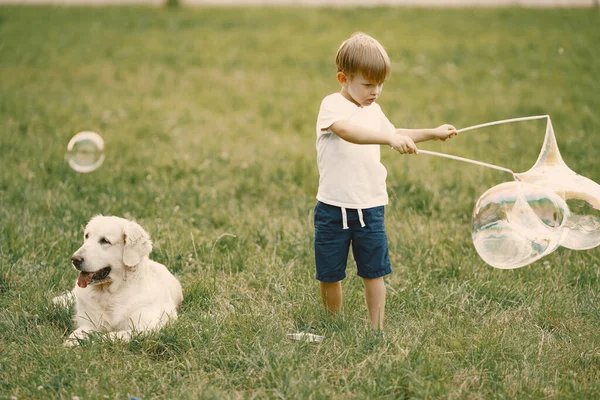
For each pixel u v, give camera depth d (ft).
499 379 10.96
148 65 43.45
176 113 33.12
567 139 27.58
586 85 37.22
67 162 23.58
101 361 11.32
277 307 13.65
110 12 59.62
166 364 11.38
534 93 36.17
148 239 13.12
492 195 12.31
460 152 26.76
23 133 28.17
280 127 31.71
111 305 12.91
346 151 12.15
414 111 33.42
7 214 18.29
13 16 56.29
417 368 10.90
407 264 15.94
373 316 12.69
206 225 18.65
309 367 11.05
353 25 53.93
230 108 34.96
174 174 23.20
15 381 10.71
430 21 53.98
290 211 19.99
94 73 41.04
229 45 48.75
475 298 14.21
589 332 12.80
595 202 11.77
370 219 12.34
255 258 16.16
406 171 23.40
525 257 11.80
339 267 12.64
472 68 41.55
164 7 62.49
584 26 49.80
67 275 14.94
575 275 15.29
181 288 14.30
